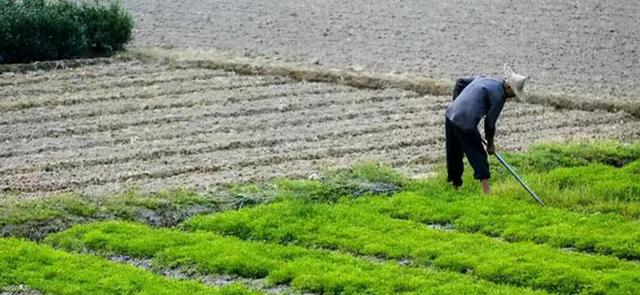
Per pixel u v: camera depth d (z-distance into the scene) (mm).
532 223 24422
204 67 39062
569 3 51031
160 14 47844
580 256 22500
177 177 27781
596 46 43188
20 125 32156
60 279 21422
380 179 27125
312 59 40094
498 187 26641
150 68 38906
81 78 37500
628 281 21156
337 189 26422
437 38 43969
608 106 34906
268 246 23047
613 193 26609
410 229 24016
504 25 46438
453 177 26484
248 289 21062
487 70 39094
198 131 31766
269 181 27172
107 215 24922
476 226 24359
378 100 35500
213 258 22422
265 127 32281
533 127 32781
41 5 41281
